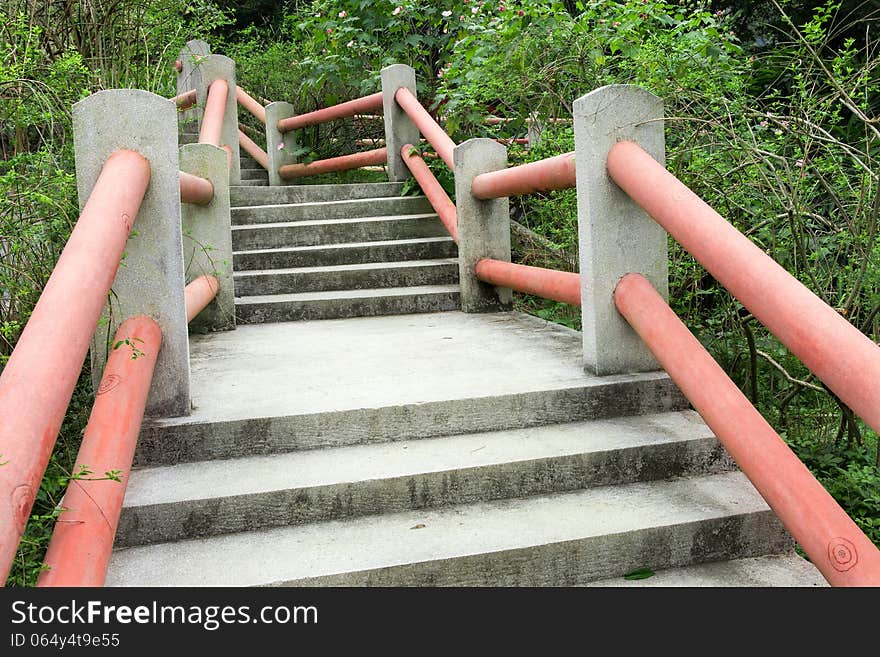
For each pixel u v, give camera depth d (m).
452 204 5.55
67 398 1.57
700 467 2.84
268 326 4.83
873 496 2.76
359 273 5.39
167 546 2.35
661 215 2.63
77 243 1.95
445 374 3.37
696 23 4.57
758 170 3.46
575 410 3.09
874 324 3.25
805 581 2.32
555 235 5.38
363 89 7.30
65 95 3.99
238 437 2.76
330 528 2.45
